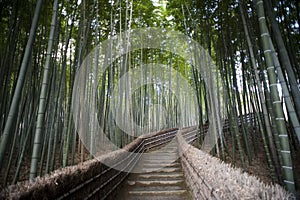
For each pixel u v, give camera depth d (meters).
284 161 1.74
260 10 2.03
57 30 3.86
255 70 3.33
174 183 4.15
